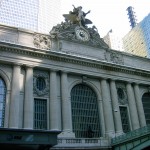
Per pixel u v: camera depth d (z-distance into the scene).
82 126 39.28
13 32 38.78
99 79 43.75
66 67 40.38
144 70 48.56
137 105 45.91
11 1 91.56
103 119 40.94
